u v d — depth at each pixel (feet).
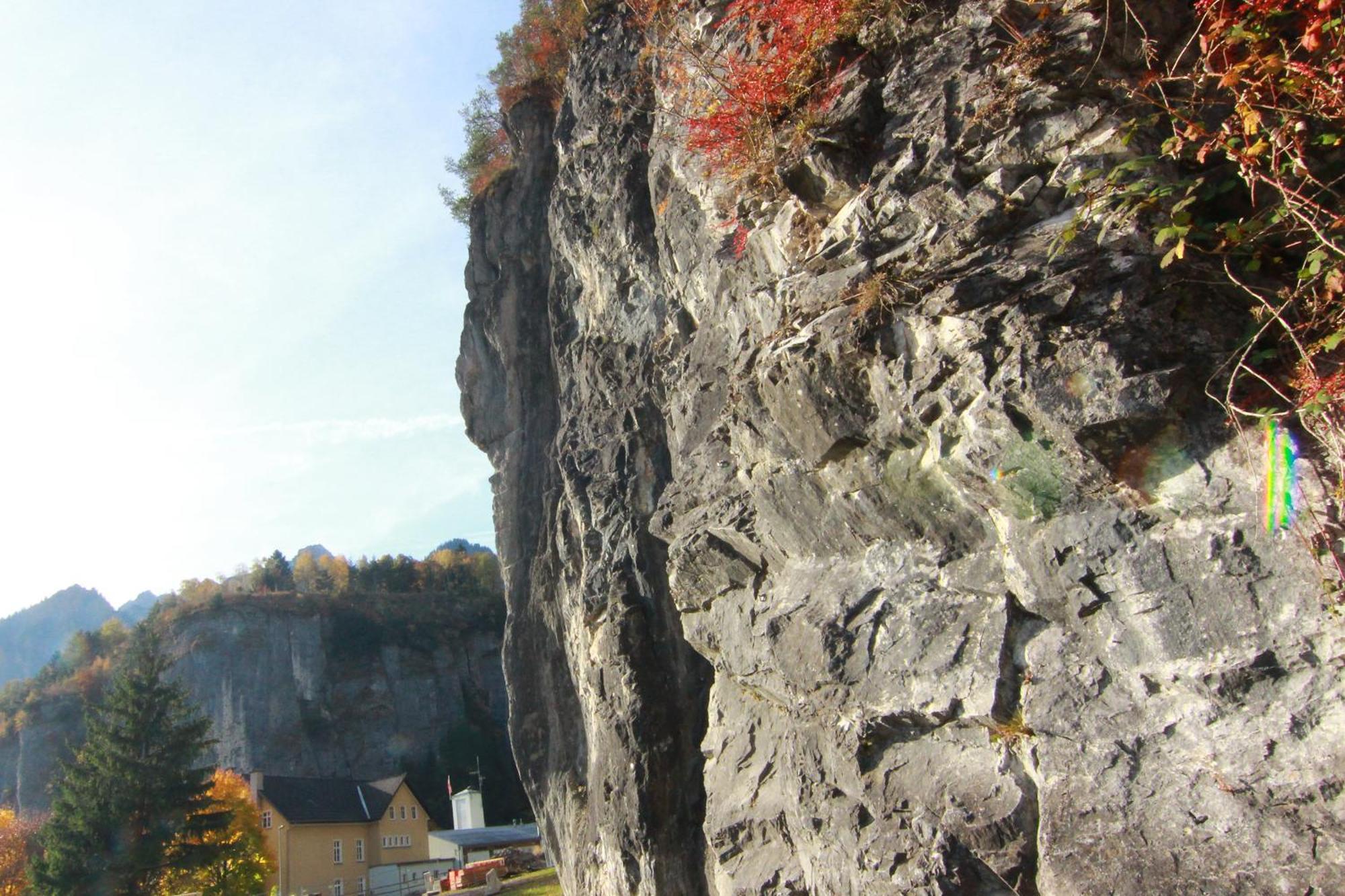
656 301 44.39
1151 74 19.33
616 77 49.37
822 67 26.30
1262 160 16.99
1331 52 15.93
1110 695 17.62
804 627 24.02
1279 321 16.21
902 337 20.36
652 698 40.27
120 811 101.40
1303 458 15.37
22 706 276.00
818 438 22.68
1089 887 16.88
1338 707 14.79
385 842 177.27
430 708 292.81
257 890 120.06
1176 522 16.98
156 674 115.24
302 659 287.89
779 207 27.45
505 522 57.82
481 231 64.90
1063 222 19.58
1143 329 17.22
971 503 20.21
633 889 38.60
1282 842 14.98
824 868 23.91
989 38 22.76
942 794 20.08
